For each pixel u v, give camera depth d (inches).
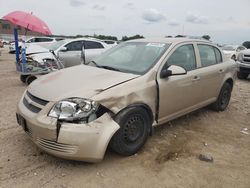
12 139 164.9
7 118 201.6
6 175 127.7
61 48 411.2
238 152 165.2
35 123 128.0
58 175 129.9
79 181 126.1
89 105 127.1
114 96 135.0
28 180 124.9
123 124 139.3
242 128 206.8
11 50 994.1
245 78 470.0
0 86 321.1
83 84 140.2
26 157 144.2
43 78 160.4
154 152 157.2
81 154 125.0
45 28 345.7
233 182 132.5
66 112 124.9
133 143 149.6
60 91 134.3
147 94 151.6
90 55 432.8
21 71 322.7
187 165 145.6
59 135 122.9
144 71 158.7
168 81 165.2
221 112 243.4
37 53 352.8
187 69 185.9
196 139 180.2
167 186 126.4
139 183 127.3
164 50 173.2
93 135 125.4
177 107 179.0
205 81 201.9
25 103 145.1
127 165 141.3
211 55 219.1
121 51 189.6
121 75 153.3
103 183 125.6
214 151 164.4
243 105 275.4
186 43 191.2
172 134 185.9
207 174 138.0
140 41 194.7
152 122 161.2
